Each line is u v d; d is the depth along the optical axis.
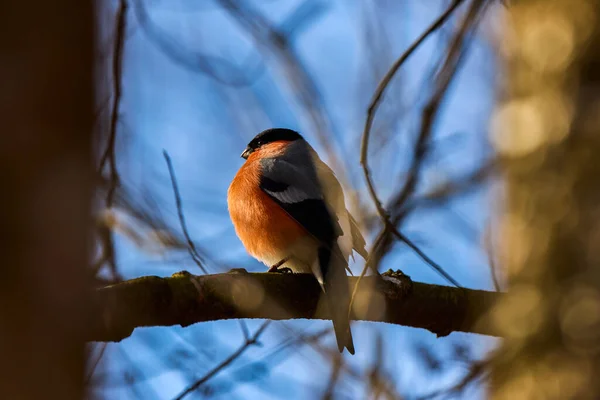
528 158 8.64
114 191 7.17
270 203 9.70
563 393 7.61
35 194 3.90
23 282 3.84
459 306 8.09
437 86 8.65
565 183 8.25
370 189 7.21
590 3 8.62
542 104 8.70
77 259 3.99
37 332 3.84
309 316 8.05
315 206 9.54
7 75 3.92
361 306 8.00
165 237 8.43
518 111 8.95
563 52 8.69
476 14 8.41
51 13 4.01
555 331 7.82
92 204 4.13
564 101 8.52
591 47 8.49
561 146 8.40
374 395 8.22
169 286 6.95
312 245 9.40
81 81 4.09
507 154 8.91
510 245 8.61
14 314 3.81
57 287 3.91
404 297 7.98
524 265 8.34
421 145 8.61
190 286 7.04
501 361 7.93
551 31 8.84
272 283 7.73
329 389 8.67
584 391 7.54
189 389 7.21
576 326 7.73
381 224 9.60
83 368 4.01
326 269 8.23
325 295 8.03
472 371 7.78
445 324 8.17
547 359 7.76
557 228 8.17
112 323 6.58
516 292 8.21
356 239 9.55
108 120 7.21
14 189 3.86
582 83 8.48
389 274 8.16
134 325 6.78
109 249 6.81
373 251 7.21
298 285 7.90
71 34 4.06
